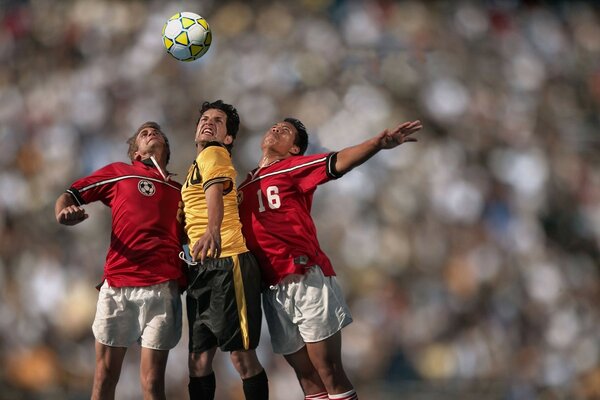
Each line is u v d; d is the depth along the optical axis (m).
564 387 43.19
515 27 62.47
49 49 60.22
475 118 55.56
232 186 17.78
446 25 60.97
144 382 17.61
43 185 52.19
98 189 18.17
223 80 55.84
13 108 57.22
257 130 53.09
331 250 47.09
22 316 46.19
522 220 50.03
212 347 17.73
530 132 55.50
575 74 61.16
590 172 53.75
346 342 43.38
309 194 18.55
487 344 43.66
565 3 64.88
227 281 17.20
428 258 47.16
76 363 44.00
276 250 17.83
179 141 52.53
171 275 17.81
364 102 54.78
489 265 47.03
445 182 50.38
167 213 18.12
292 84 55.59
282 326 18.11
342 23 59.78
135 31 59.75
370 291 45.38
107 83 56.62
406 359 43.22
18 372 43.97
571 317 45.50
